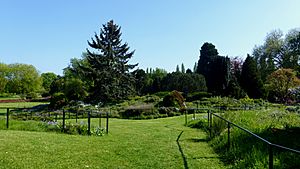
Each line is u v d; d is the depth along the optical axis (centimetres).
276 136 979
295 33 6062
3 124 1440
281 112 1548
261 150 813
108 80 4288
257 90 4322
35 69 7350
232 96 4016
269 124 1193
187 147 1090
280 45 6116
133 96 4441
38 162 764
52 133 1324
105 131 1477
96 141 1142
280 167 662
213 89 4919
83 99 4297
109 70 4356
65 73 7212
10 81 7069
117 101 4116
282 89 3912
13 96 7375
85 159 831
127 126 1927
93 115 2847
